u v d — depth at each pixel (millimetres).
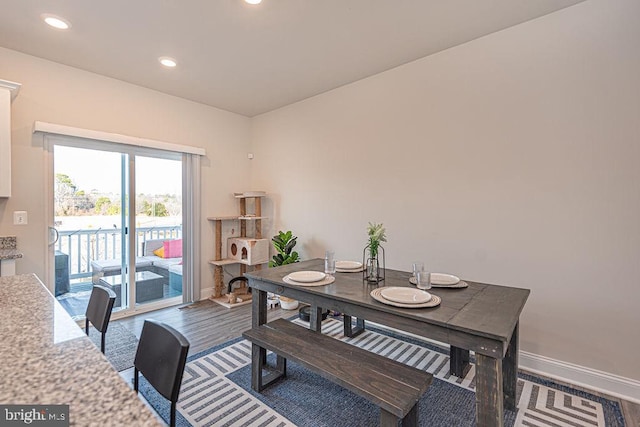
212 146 4195
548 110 2252
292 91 3674
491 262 2525
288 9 2168
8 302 1130
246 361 2486
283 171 4215
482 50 2539
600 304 2088
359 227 3402
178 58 2871
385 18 2279
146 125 3553
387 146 3152
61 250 3062
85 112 3111
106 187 3344
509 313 1524
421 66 2889
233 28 2398
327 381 2211
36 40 2557
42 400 565
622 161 2002
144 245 3639
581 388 2127
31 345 789
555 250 2244
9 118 2488
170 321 3330
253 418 1828
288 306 3727
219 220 4148
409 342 2855
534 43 2301
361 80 3350
